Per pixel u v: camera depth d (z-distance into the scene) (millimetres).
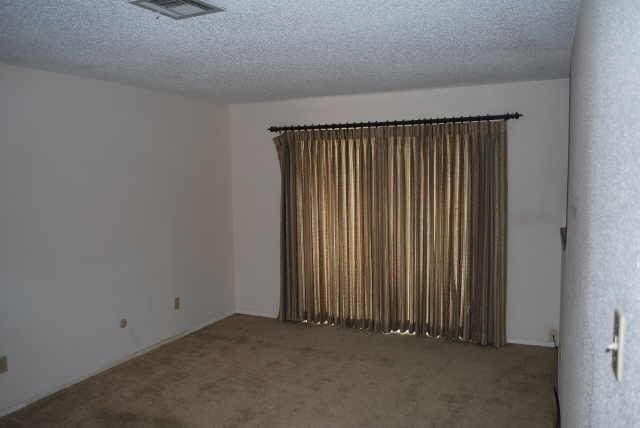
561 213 4387
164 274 4762
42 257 3615
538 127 4383
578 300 1731
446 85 4469
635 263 710
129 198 4348
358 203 5020
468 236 4590
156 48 2971
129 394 3695
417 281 4797
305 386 3809
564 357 2693
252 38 2760
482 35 2750
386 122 4781
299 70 3682
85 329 3975
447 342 4688
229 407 3488
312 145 5117
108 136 4121
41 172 3590
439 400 3547
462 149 4523
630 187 757
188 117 5008
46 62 3324
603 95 1102
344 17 2385
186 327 5051
